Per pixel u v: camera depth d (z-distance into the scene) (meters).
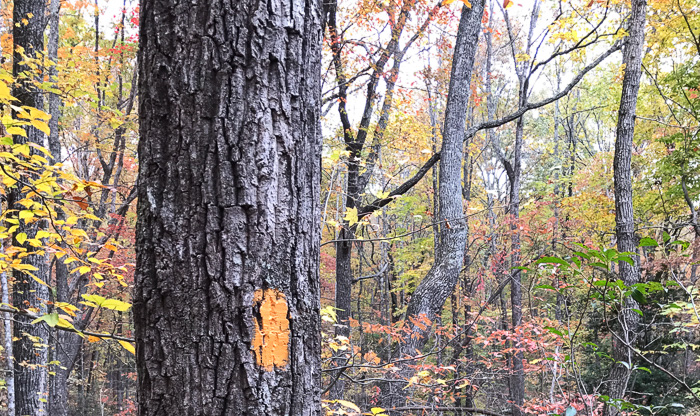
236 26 1.14
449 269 5.66
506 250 11.02
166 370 1.08
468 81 5.86
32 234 3.45
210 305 1.09
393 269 16.62
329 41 7.84
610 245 13.44
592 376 8.80
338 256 8.09
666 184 11.53
